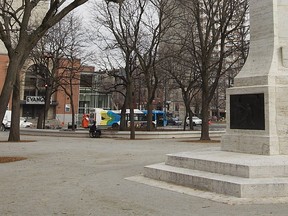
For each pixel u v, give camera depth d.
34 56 34.19
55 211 6.50
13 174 10.98
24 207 6.81
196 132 33.47
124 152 17.84
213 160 9.03
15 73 14.35
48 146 21.12
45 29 14.66
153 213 6.35
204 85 26.73
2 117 14.13
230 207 6.72
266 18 11.02
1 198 7.61
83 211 6.50
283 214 6.17
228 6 26.69
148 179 9.92
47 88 38.22
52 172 11.38
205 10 26.80
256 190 7.50
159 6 29.73
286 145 9.84
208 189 8.23
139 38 30.94
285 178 8.05
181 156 10.05
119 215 6.23
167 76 37.09
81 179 10.05
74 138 30.17
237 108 10.91
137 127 41.44
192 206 6.86
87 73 51.09
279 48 10.73
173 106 83.12
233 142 10.81
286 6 10.94
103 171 11.58
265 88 10.09
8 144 21.92
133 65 34.16
